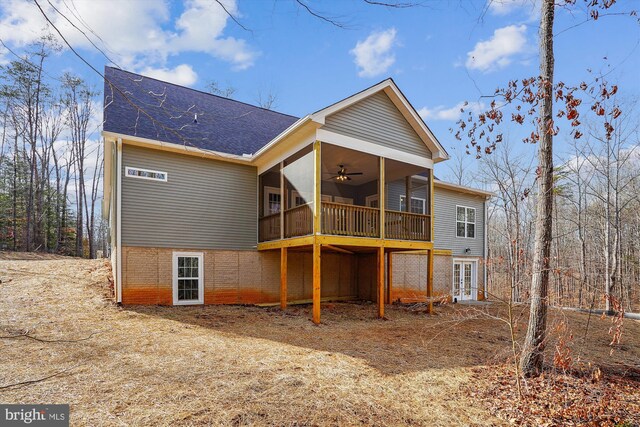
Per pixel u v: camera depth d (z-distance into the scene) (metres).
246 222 11.02
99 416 3.50
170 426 3.41
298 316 9.09
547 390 4.89
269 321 8.33
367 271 13.48
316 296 8.34
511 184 14.51
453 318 9.34
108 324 6.95
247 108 15.28
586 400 4.65
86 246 28.81
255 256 11.10
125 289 8.89
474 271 15.91
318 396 4.32
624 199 18.02
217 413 3.71
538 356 5.47
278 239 10.10
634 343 8.57
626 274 16.91
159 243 9.48
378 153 9.70
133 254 9.09
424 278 14.18
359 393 4.51
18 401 3.72
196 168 10.25
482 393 4.77
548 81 5.42
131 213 9.14
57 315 7.27
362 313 10.16
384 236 9.58
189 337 6.46
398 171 11.78
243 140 12.31
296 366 5.27
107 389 4.11
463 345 7.18
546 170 5.55
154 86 12.78
